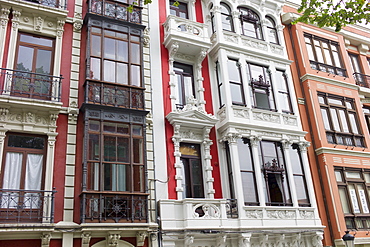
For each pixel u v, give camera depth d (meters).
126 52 15.45
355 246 17.36
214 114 16.86
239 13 19.02
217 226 13.92
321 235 16.08
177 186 14.66
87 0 15.85
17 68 13.77
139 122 14.45
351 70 22.09
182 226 13.73
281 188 16.34
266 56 18.64
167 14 17.97
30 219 11.96
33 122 13.12
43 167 12.94
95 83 14.21
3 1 13.93
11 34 13.90
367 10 13.47
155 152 14.80
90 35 14.90
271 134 16.98
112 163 13.37
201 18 18.89
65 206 12.59
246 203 15.17
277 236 15.23
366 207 18.52
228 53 17.62
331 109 20.11
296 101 19.03
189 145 15.94
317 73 20.47
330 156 18.47
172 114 15.29
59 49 14.60
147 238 13.30
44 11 14.62
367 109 22.52
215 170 15.77
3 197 11.84
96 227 12.12
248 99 17.09
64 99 14.04
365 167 19.36
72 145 13.46
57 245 12.07
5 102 12.59
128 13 16.16
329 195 17.66
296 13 21.28
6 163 12.47
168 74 16.59
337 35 22.70
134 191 13.37
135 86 14.85
